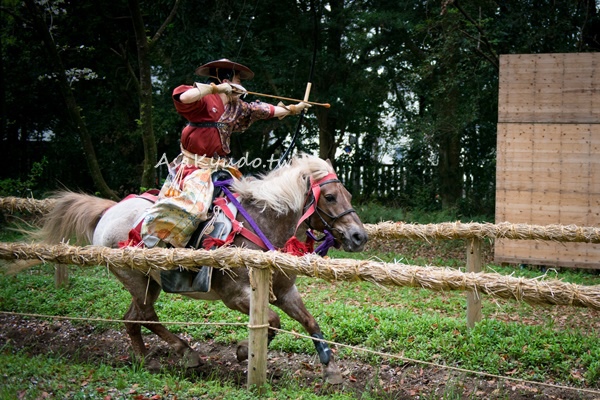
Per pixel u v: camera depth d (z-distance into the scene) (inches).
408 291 328.5
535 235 238.5
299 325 250.2
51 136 681.0
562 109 391.2
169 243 196.2
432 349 226.2
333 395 182.4
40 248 209.5
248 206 197.5
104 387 176.2
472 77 515.5
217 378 203.8
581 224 390.0
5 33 568.4
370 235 257.6
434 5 547.8
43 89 632.4
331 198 191.3
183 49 526.3
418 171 647.1
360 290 332.8
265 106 212.7
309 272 171.0
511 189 403.5
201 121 197.9
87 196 232.4
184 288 193.5
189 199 190.7
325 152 643.5
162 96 593.9
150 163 443.5
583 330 255.9
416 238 252.8
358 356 227.8
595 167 385.4
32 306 282.2
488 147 613.0
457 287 160.1
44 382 176.4
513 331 236.8
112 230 212.7
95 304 284.7
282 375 209.5
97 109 652.1
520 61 398.0
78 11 558.9
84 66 599.2
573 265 388.8
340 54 615.2
